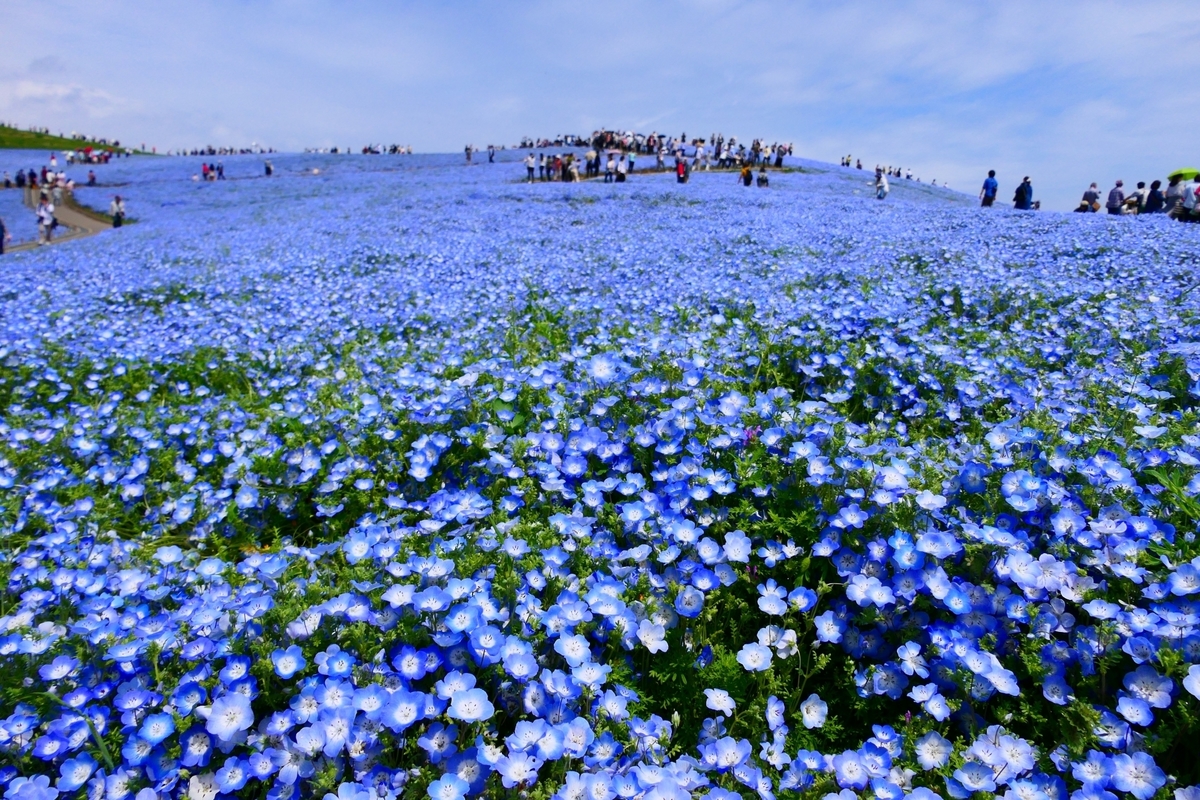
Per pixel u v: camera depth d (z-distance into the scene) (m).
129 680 2.56
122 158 74.69
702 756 2.30
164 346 7.86
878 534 3.07
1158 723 2.31
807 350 5.76
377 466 4.55
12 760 2.34
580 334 7.38
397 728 2.19
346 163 57.22
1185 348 5.19
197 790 2.20
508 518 3.48
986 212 18.58
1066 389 4.95
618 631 2.64
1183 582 2.54
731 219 18.31
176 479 4.91
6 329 8.78
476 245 15.14
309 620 2.63
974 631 2.60
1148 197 21.64
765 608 2.70
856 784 2.17
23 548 4.01
